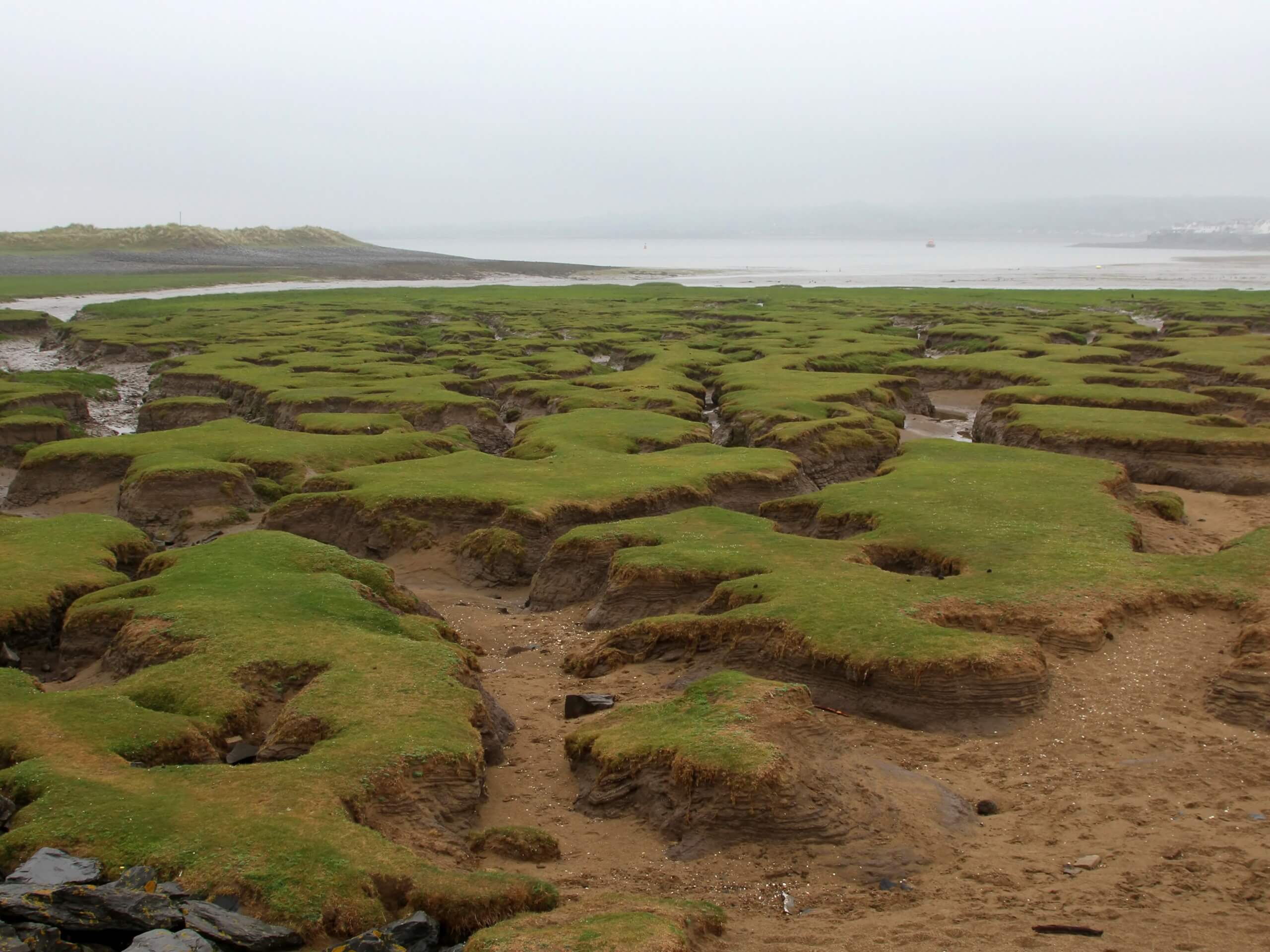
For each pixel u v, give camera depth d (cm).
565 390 5284
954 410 5528
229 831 1291
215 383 5647
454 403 4850
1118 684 1908
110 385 6066
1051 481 3234
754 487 3416
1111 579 2270
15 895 1125
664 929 1123
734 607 2225
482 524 3041
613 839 1448
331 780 1420
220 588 2198
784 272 18975
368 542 3062
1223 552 2464
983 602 2131
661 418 4503
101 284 12594
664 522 2798
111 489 3775
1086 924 1205
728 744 1485
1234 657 1956
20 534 2717
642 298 11381
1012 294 11469
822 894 1291
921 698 1812
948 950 1153
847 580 2283
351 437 4103
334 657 1856
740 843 1393
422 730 1580
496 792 1608
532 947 1093
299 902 1178
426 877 1238
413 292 12469
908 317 9169
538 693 2031
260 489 3588
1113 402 4809
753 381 5406
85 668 2056
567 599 2620
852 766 1557
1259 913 1224
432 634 2098
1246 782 1573
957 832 1447
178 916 1128
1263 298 10512
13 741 1527
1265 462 3841
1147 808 1509
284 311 9488
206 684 1753
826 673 1909
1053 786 1589
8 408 4797
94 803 1348
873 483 3238
